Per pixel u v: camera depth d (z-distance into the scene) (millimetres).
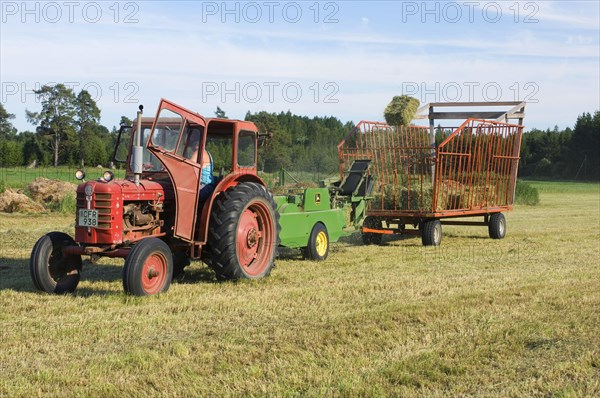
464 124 12156
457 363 4711
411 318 6039
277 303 6699
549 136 82000
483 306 6582
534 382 4328
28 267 9195
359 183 12227
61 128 52344
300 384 4254
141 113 7250
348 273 8789
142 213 7359
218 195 8008
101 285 7762
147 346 5117
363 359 4746
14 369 4582
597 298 7008
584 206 26656
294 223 9602
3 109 72062
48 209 18547
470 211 12977
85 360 4758
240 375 4410
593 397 4062
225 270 7867
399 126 12898
